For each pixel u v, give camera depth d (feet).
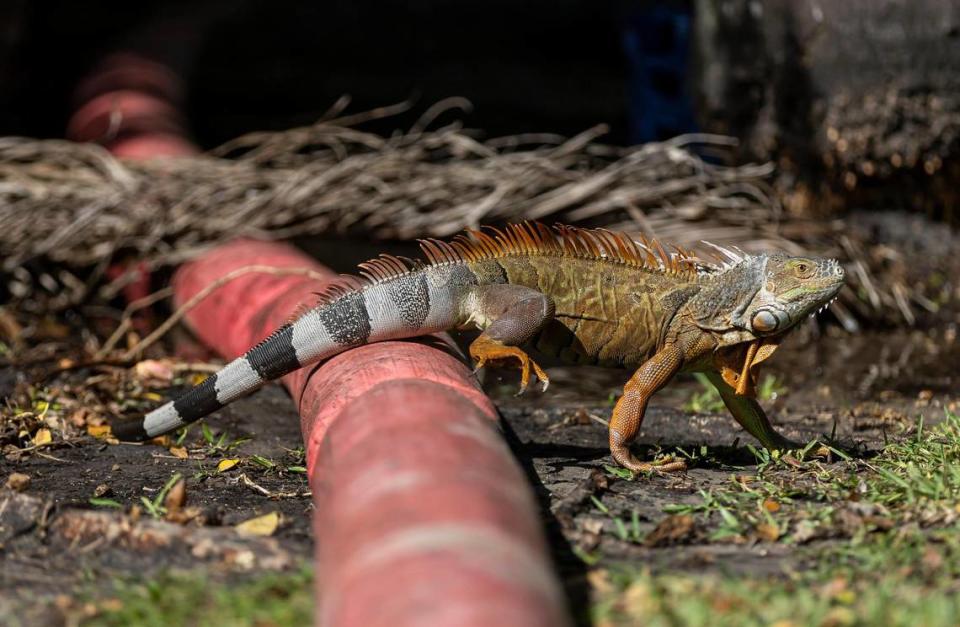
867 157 35.58
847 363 29.40
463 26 73.82
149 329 32.86
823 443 20.22
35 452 20.79
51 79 62.28
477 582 10.84
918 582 13.89
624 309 19.47
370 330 19.38
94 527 15.87
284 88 63.82
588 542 15.39
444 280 19.51
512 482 13.74
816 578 14.14
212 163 36.42
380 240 33.50
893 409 24.16
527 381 18.56
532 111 60.08
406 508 12.37
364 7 73.87
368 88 64.28
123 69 55.31
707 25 38.04
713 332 19.21
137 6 68.90
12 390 25.03
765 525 15.89
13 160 37.52
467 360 20.98
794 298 18.49
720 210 33.65
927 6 34.06
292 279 26.66
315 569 14.20
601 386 27.53
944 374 28.19
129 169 35.86
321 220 33.01
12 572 14.96
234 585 14.29
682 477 18.78
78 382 25.82
